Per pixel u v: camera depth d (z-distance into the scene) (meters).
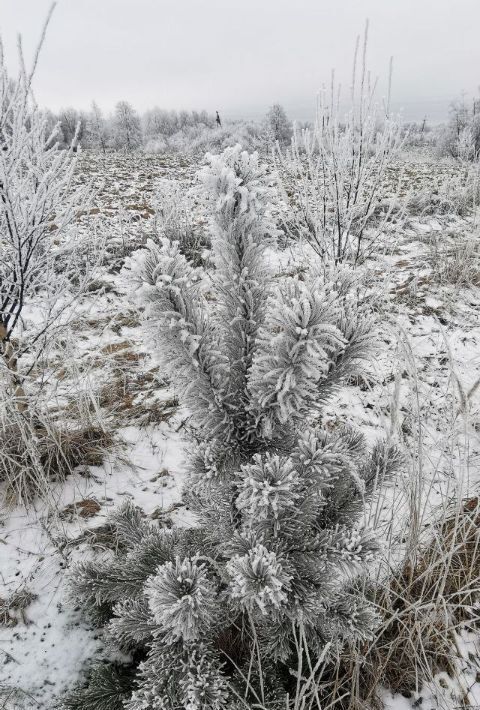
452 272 5.16
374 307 3.81
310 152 3.44
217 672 1.31
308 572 1.22
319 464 1.20
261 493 1.03
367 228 5.28
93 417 3.10
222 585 1.59
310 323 0.94
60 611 1.91
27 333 3.14
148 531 1.81
